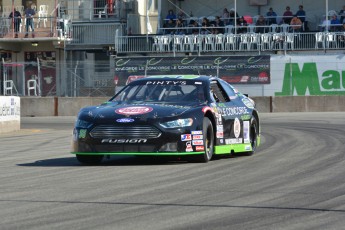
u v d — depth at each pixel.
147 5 58.28
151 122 16.69
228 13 58.59
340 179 14.38
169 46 55.84
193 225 9.55
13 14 60.03
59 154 21.44
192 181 14.16
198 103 17.98
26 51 63.66
